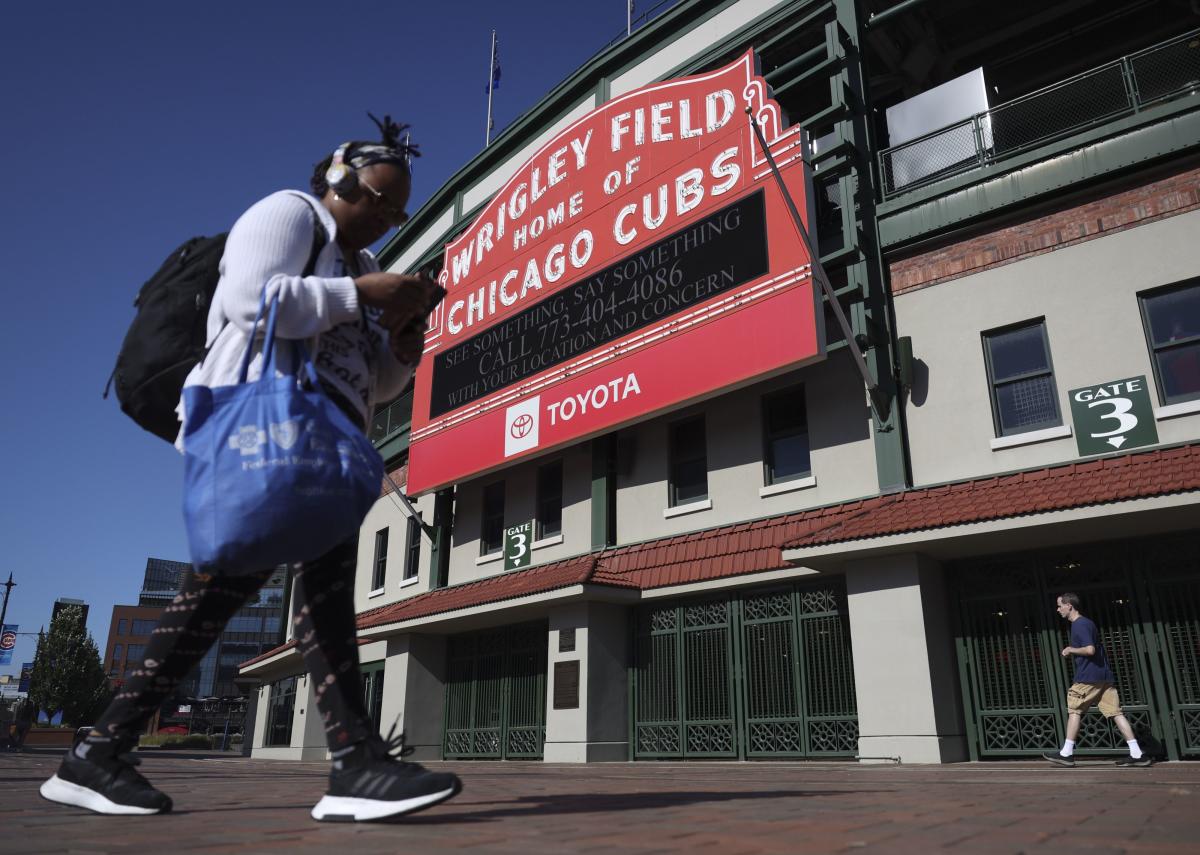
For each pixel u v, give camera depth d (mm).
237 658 99875
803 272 12109
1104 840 1867
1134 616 9656
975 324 11609
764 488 13094
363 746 2188
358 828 1969
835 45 13641
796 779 6398
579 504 15914
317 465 1932
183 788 4434
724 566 12734
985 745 10234
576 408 15172
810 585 12055
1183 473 8914
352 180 2547
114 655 101500
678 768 10133
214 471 1900
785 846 1679
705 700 12805
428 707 17453
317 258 2367
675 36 16844
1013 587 10539
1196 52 12109
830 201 13664
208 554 1889
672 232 14359
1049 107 12828
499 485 18469
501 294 17906
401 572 21016
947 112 12891
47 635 55219
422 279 2354
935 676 10188
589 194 16297
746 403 13758
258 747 26406
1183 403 9906
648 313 14305
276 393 1993
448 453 18078
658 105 15422
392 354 2611
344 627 2299
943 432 11492
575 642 13734
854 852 1583
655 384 13797
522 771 9625
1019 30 15914
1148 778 6039
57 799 2332
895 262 12523
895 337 12211
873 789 4520
